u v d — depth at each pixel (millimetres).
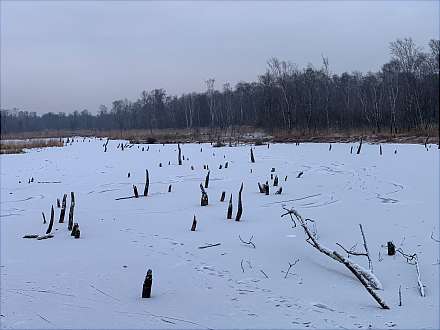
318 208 14711
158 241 11391
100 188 20484
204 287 8195
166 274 8953
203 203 15633
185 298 7652
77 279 8688
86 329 6398
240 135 57219
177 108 96812
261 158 30062
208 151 36062
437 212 13195
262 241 11094
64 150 42156
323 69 84000
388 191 17031
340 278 8602
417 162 23953
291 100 64125
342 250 10289
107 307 7246
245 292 7926
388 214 13367
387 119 57812
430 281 8312
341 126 58500
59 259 10086
